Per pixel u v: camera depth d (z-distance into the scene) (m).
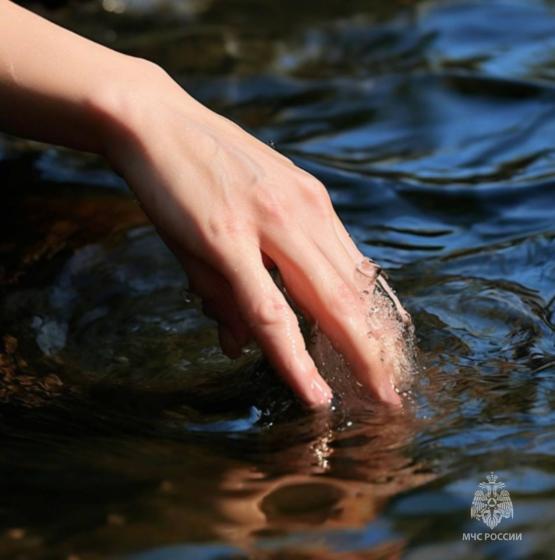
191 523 3.08
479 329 4.55
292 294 3.82
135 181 3.95
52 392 4.24
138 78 4.12
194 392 4.18
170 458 3.56
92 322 4.90
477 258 5.29
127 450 3.64
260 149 4.00
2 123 4.20
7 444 3.71
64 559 2.88
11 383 4.33
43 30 4.24
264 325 3.65
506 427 3.70
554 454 3.49
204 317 4.91
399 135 6.91
